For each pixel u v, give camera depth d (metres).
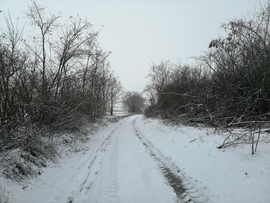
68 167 6.66
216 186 4.45
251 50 9.53
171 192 4.47
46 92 8.45
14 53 7.13
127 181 5.45
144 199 4.35
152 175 5.54
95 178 5.79
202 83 13.66
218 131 8.22
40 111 7.89
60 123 8.72
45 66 9.77
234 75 9.93
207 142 7.32
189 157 6.59
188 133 9.69
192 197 4.34
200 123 11.34
